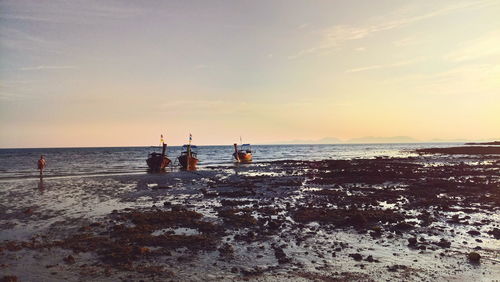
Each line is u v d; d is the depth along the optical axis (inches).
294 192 836.6
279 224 498.3
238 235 447.5
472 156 2556.6
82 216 581.0
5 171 1590.8
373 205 646.5
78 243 419.5
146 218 540.7
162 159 1628.9
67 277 314.3
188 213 576.1
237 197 775.1
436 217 541.3
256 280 303.3
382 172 1294.3
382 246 398.6
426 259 352.8
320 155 3457.2
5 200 749.3
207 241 421.7
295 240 425.4
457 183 927.7
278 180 1112.8
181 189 920.3
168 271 326.3
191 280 305.3
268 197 765.9
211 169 1690.5
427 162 1909.4
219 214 579.5
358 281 299.4
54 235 461.7
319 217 541.6
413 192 792.3
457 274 313.4
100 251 388.2
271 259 358.0
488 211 585.0
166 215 561.6
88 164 2171.5
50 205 687.7
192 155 1824.6
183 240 425.1
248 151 2488.9
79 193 855.1
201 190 894.4
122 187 972.6
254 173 1414.9
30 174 1406.3
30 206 676.1
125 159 2930.6
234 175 1332.4
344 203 672.4
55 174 1400.1
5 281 299.6
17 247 405.7
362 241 418.6
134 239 430.0
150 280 305.9
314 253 375.2
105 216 581.0
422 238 423.5
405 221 514.6
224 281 302.0
